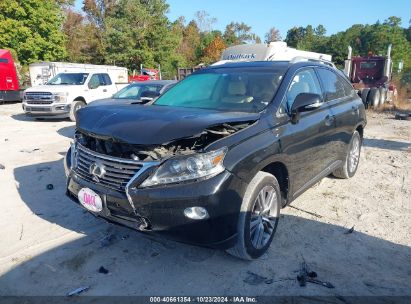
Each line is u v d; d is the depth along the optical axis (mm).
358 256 3537
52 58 35625
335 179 5883
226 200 2941
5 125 12289
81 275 3254
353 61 19156
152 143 2928
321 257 3514
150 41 45688
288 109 3869
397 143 8867
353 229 4094
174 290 3037
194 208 2873
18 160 7168
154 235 3068
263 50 12109
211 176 2898
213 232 2943
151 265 3402
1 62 19344
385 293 2982
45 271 3312
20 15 32281
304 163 4035
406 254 3582
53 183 5699
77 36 48781
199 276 3227
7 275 3248
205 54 64625
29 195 5164
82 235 3955
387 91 17984
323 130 4387
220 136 3201
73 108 12992
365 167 6609
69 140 9414
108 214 3219
